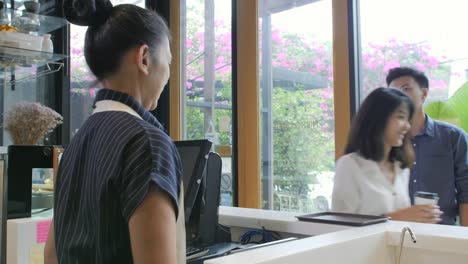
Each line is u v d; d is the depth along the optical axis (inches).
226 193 140.4
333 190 70.1
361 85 111.6
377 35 108.5
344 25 111.9
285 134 126.9
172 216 29.5
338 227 50.2
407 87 93.5
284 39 126.8
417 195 63.6
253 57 132.9
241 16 135.6
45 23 103.9
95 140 31.9
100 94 34.2
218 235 57.5
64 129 135.9
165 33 35.0
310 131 120.6
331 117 115.7
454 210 91.0
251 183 133.1
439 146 92.1
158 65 34.3
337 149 113.0
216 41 145.6
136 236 28.3
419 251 43.6
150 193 28.5
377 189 66.3
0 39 91.7
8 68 107.1
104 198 29.4
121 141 30.0
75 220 32.3
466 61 94.5
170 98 158.2
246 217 59.7
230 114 140.6
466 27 94.3
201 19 150.6
